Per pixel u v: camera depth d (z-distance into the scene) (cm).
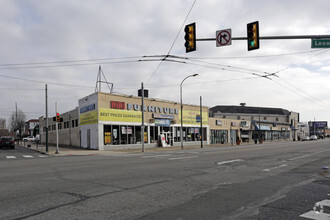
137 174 973
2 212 515
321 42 1102
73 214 504
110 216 493
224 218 488
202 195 659
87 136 3009
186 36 1194
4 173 1002
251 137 5853
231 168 1153
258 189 734
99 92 2769
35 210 528
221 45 1162
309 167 1206
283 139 7300
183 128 3888
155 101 3409
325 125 11612
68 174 973
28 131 8912
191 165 1250
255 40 1109
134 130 3105
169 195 657
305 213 520
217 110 7162
